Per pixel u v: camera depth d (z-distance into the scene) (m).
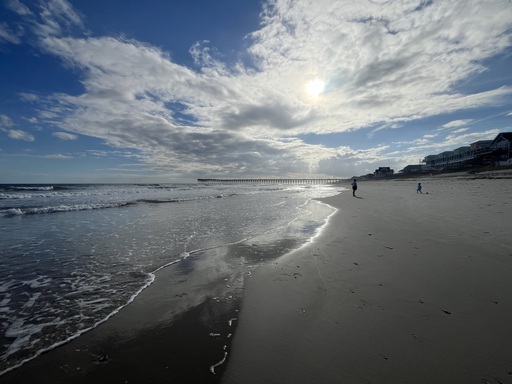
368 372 2.54
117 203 19.84
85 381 2.58
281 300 4.16
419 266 5.14
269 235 8.96
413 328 3.19
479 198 16.72
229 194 33.69
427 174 78.19
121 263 6.18
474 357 2.65
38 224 11.40
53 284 4.99
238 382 2.51
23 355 2.98
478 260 5.27
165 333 3.38
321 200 22.45
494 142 60.28
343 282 4.66
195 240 8.40
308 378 2.52
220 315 3.80
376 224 9.73
